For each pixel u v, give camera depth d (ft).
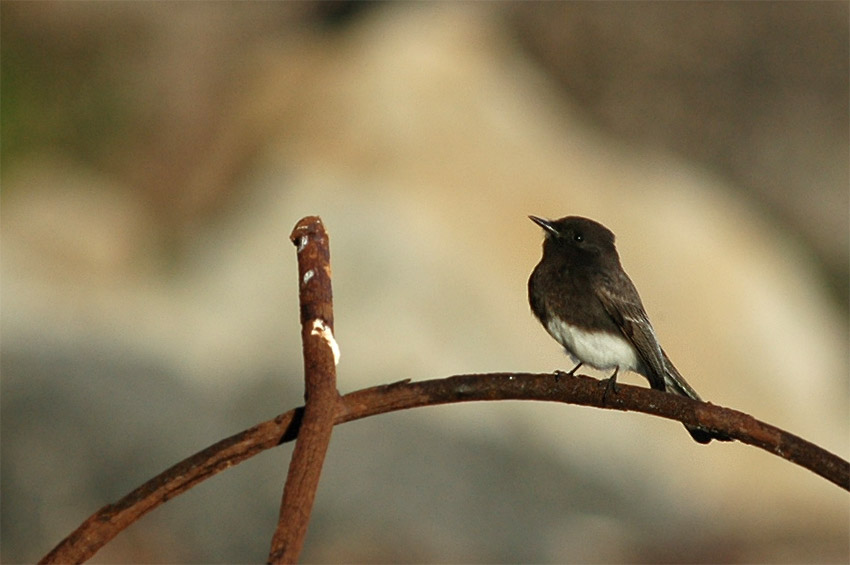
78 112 66.59
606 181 61.87
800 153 70.90
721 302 57.88
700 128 71.10
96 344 47.34
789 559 46.88
